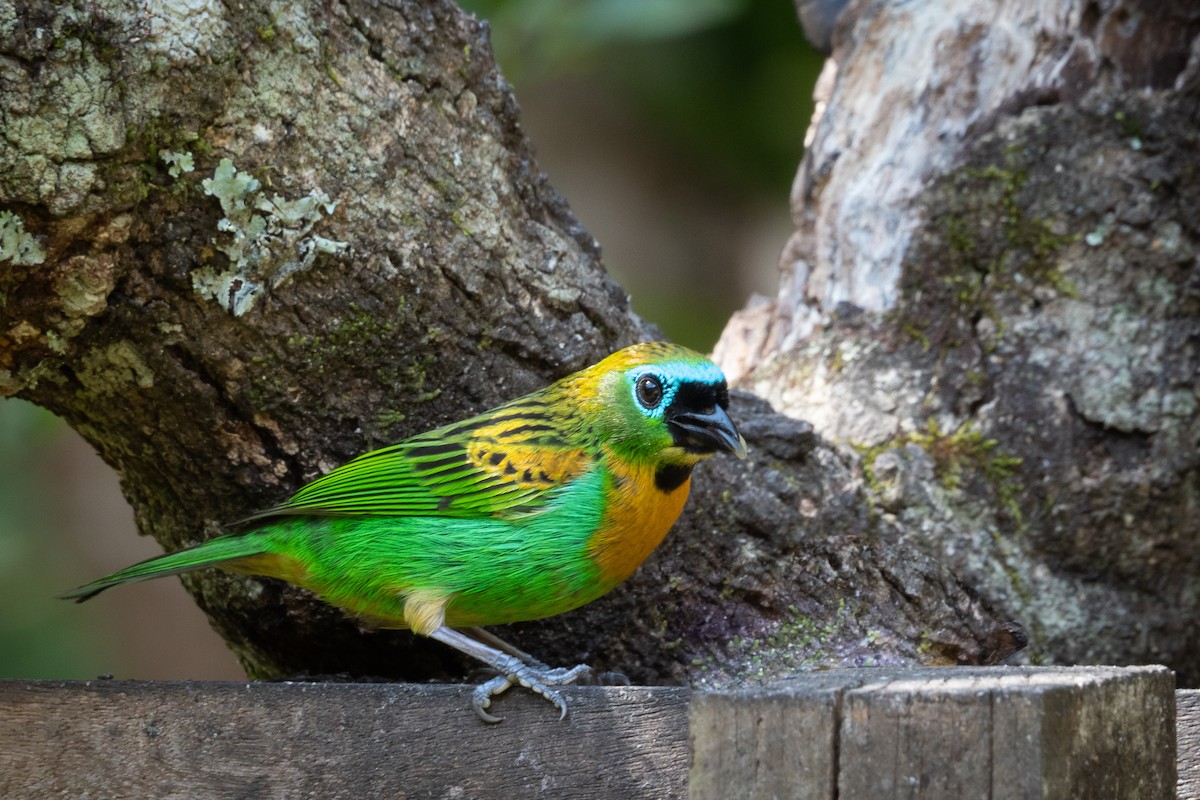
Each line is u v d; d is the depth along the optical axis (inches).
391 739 276.5
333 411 341.1
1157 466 396.8
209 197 300.8
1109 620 390.6
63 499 730.2
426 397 346.6
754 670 359.9
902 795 208.5
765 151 770.8
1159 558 398.0
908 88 446.9
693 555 368.2
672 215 826.8
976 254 416.2
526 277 350.6
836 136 462.3
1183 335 404.5
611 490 321.7
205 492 356.8
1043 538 397.1
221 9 289.4
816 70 732.7
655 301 813.2
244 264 308.8
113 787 270.1
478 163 341.7
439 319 338.3
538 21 607.2
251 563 328.8
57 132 268.8
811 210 473.1
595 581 328.2
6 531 676.1
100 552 732.0
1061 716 206.7
